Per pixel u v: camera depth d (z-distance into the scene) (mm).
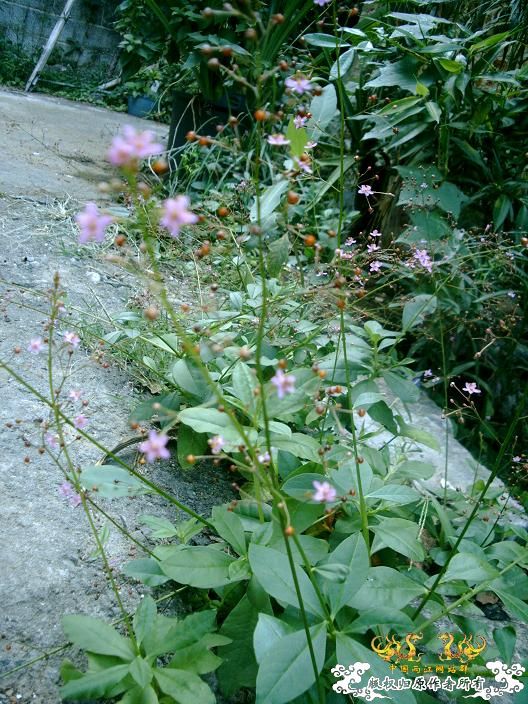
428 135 1306
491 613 682
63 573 577
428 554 714
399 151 1447
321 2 585
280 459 654
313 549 529
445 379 857
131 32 2018
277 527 548
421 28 1274
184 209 314
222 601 554
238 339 828
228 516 543
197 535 651
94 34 3842
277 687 413
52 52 3732
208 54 442
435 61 1250
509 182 1267
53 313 511
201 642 473
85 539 619
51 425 513
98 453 735
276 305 829
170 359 886
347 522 615
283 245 610
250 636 502
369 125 1506
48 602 548
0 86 3322
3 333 905
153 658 461
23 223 1301
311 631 451
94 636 456
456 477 910
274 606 554
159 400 740
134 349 903
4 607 534
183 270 1171
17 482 663
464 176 1341
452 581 593
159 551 555
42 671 495
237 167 1527
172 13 1728
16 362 850
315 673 422
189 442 717
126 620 481
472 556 558
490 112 1294
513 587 581
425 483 865
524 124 1303
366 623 474
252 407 485
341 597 472
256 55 465
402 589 513
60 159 1889
